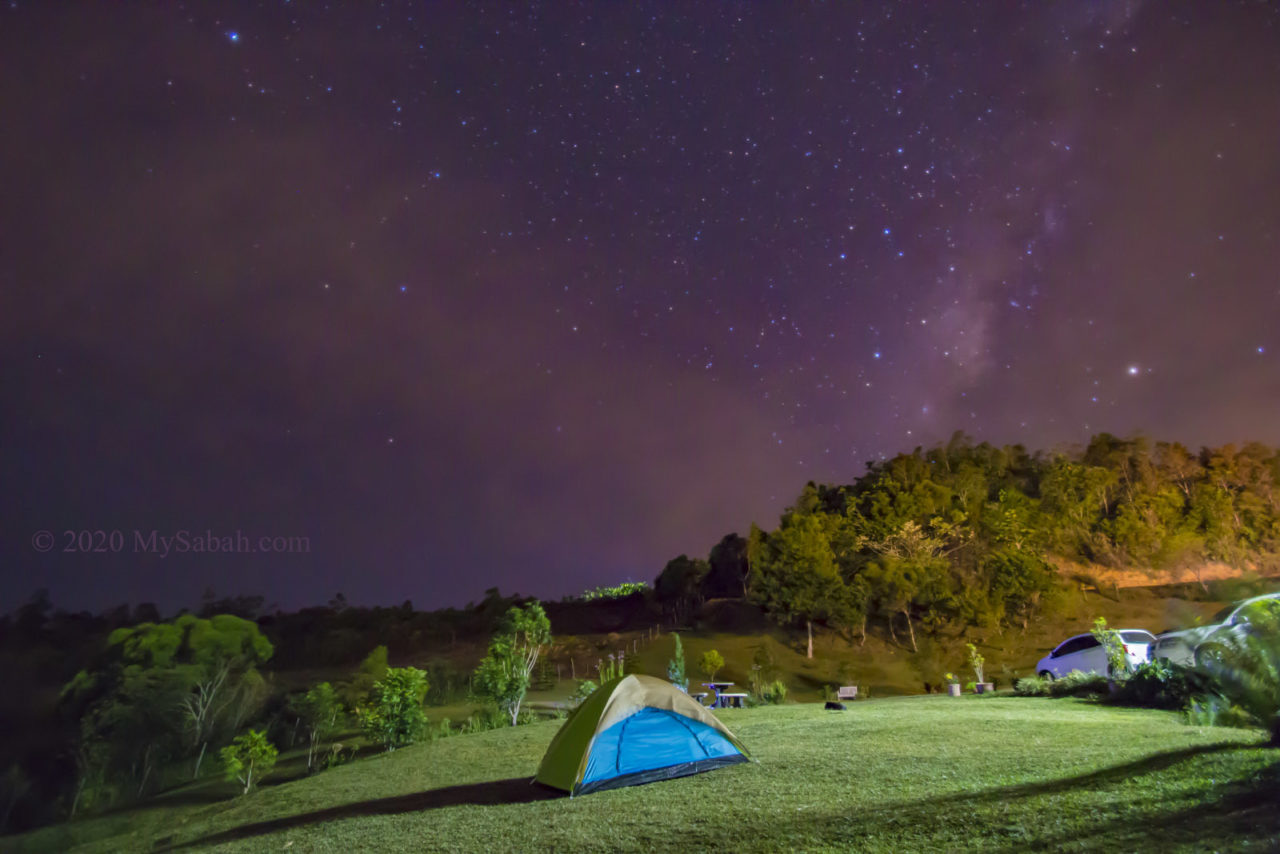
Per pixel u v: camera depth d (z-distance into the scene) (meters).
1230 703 9.36
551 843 6.88
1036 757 8.12
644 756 9.48
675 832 6.70
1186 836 4.68
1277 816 4.71
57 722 31.33
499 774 11.89
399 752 17.38
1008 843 5.18
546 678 39.19
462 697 37.62
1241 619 13.19
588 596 82.81
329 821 9.73
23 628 40.69
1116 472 77.19
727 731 9.95
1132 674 14.66
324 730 27.64
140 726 31.19
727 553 75.94
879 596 58.72
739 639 55.16
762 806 7.27
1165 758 6.97
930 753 9.12
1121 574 65.94
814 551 59.28
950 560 62.47
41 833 20.84
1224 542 66.88
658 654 51.31
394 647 61.66
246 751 20.83
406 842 7.68
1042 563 58.91
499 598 74.12
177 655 34.47
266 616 60.94
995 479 78.88
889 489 72.19
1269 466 76.62
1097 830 5.13
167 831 13.73
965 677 43.81
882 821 6.16
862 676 47.66
